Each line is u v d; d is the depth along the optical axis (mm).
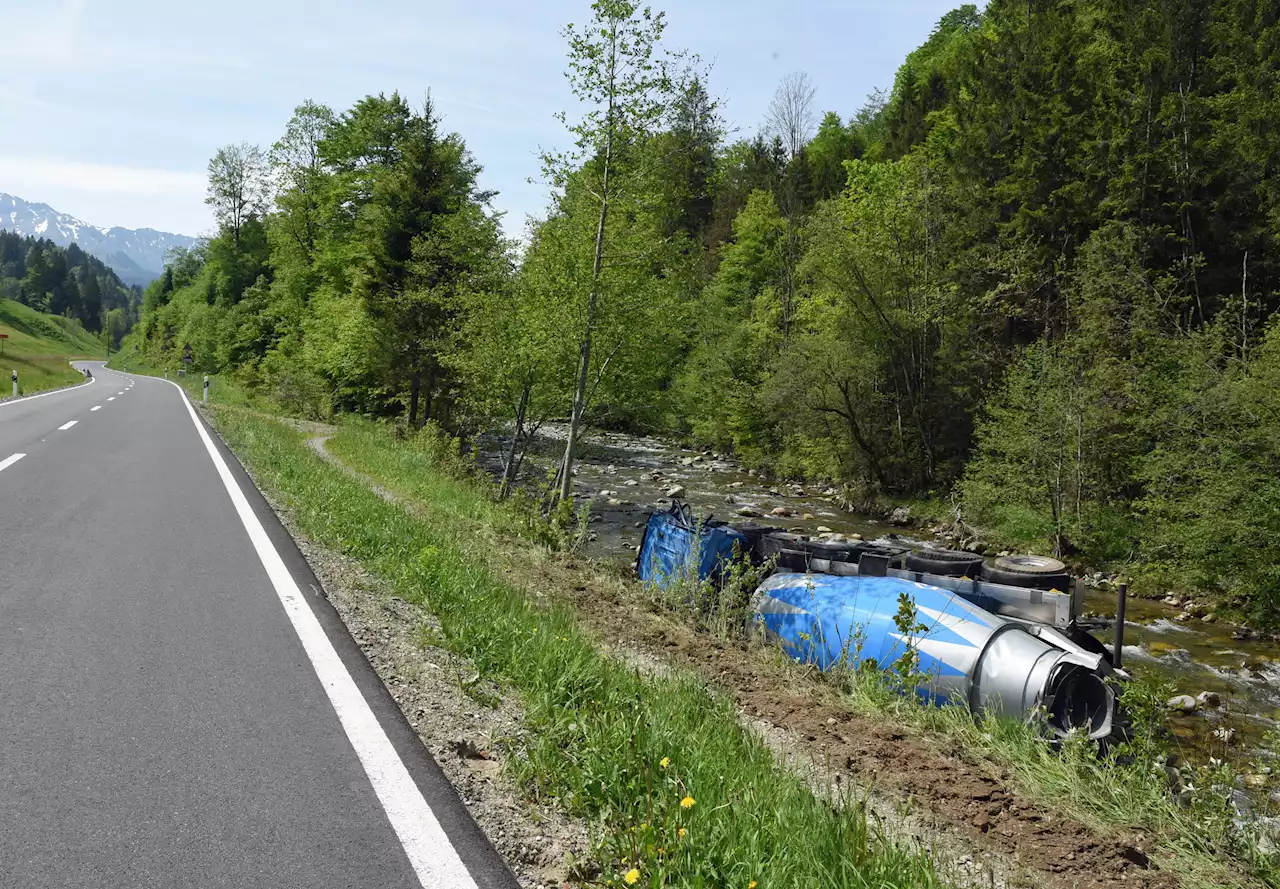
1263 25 28641
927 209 26500
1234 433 14984
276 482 11922
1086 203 26938
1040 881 3602
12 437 15938
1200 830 4383
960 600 6918
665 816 3217
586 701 4605
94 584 5992
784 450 31812
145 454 14555
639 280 16391
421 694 4379
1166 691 6168
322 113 54094
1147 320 19156
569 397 18312
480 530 11352
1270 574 13352
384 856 2789
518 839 3037
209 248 78812
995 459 21156
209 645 4832
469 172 32188
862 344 26969
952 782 4586
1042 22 34094
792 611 7727
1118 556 17562
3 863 2574
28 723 3625
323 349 35812
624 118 14602
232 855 2721
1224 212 25375
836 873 3113
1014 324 28531
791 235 37688
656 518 11016
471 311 20125
